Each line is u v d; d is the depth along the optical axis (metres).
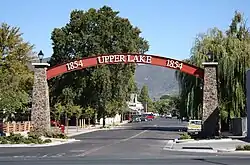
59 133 43.00
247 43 49.97
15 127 55.47
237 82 48.59
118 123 108.06
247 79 41.81
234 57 48.47
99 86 75.56
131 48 79.12
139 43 84.38
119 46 77.75
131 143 38.31
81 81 76.12
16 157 24.67
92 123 93.12
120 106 89.06
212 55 49.78
